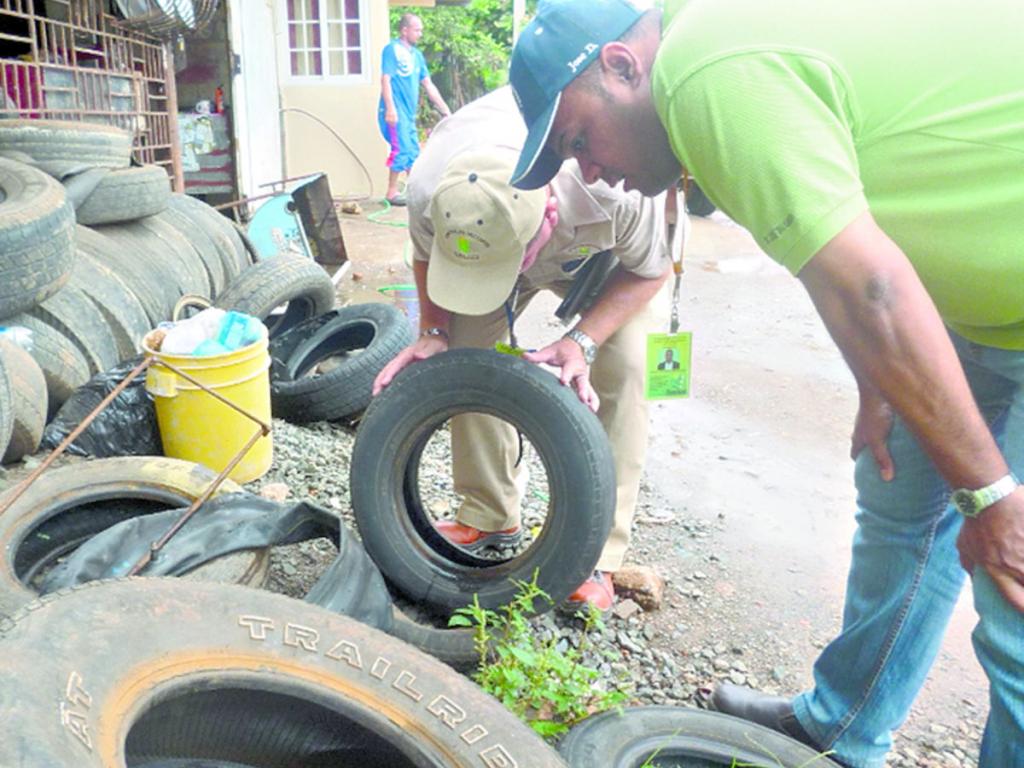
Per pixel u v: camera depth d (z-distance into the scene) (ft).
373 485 8.82
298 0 36.76
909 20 4.39
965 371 6.07
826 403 16.31
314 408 13.44
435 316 9.37
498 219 7.21
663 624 9.59
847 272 4.10
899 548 6.57
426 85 38.47
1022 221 4.54
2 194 11.75
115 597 4.96
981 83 4.37
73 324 12.19
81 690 4.30
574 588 8.35
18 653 4.31
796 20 4.32
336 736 5.40
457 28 79.77
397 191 39.37
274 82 35.58
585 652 8.84
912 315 4.10
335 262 23.24
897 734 8.25
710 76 4.25
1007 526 4.58
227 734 5.35
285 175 38.50
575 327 8.77
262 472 11.54
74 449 10.80
